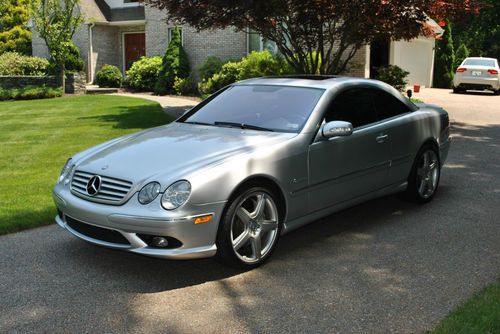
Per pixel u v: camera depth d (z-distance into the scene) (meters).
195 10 11.73
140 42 26.77
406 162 6.18
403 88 17.72
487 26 21.84
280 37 13.23
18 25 30.86
